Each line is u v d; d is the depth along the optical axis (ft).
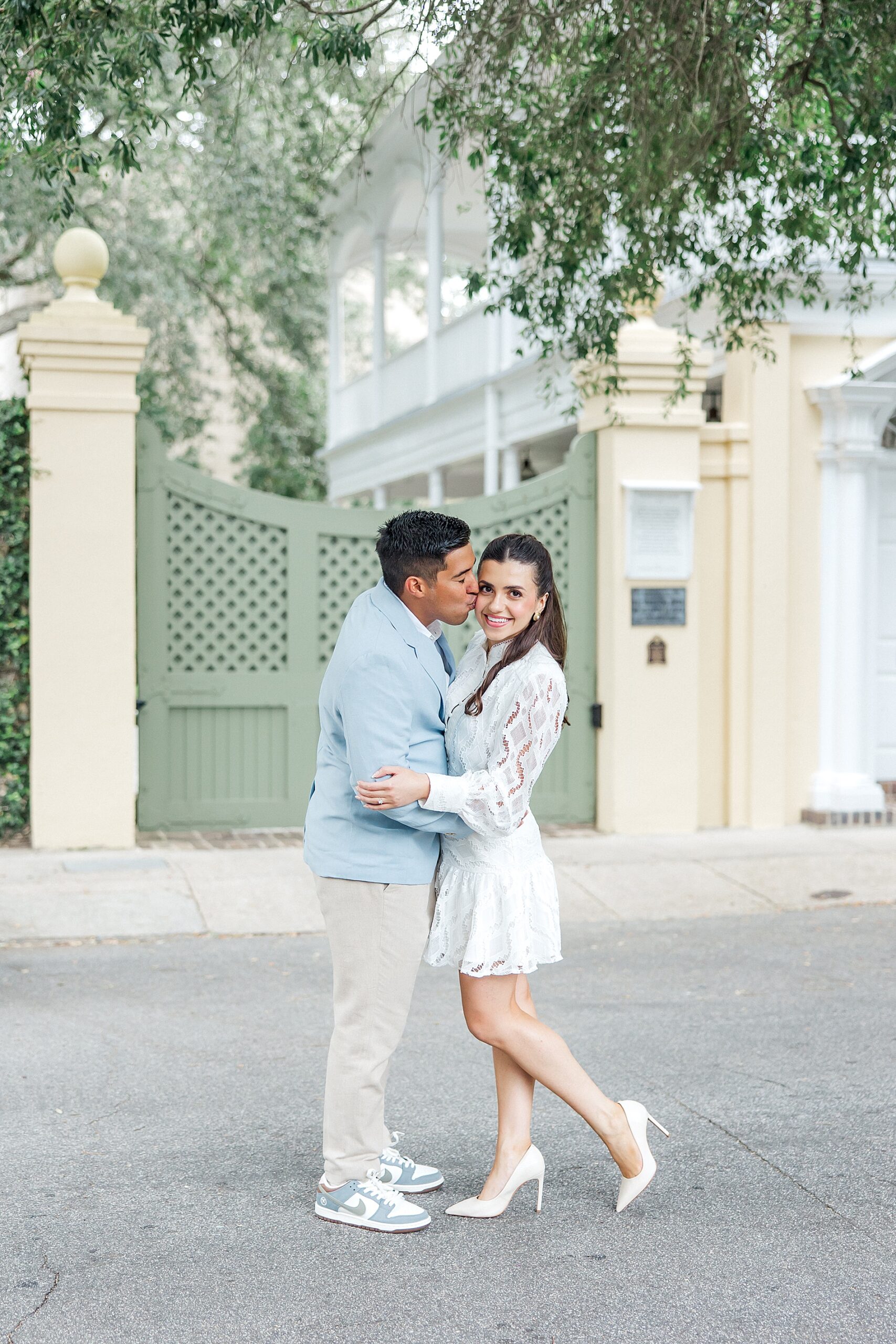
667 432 29.63
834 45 19.94
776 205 29.45
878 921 23.30
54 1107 14.37
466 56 21.27
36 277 50.34
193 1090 14.90
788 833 30.07
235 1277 10.62
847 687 30.86
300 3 19.48
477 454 47.67
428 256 51.34
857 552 30.63
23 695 27.40
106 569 27.09
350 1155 11.61
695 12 19.74
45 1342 9.59
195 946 21.53
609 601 29.81
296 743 29.25
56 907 23.06
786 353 30.12
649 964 20.54
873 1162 13.01
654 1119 12.13
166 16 18.58
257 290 60.85
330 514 29.19
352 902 11.34
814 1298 10.29
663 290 29.78
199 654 28.73
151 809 28.58
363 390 62.13
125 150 19.24
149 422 28.09
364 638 11.07
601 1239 11.34
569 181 22.71
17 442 27.17
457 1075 15.46
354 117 35.04
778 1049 16.43
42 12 17.70
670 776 29.84
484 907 11.46
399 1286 10.46
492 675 11.41
